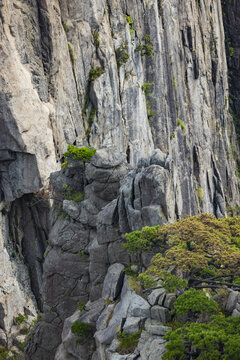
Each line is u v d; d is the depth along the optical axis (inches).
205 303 1064.2
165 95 3521.2
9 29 2134.6
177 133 3713.1
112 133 2802.7
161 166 1437.0
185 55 4040.4
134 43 3142.2
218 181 4458.7
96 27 2738.7
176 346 1000.9
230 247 1200.8
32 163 2190.0
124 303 1266.0
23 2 2215.8
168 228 1255.5
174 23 3806.6
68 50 2534.5
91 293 1492.4
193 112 4119.1
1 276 2076.8
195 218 1314.0
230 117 5103.3
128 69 3031.5
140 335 1155.9
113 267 1419.8
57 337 1565.0
